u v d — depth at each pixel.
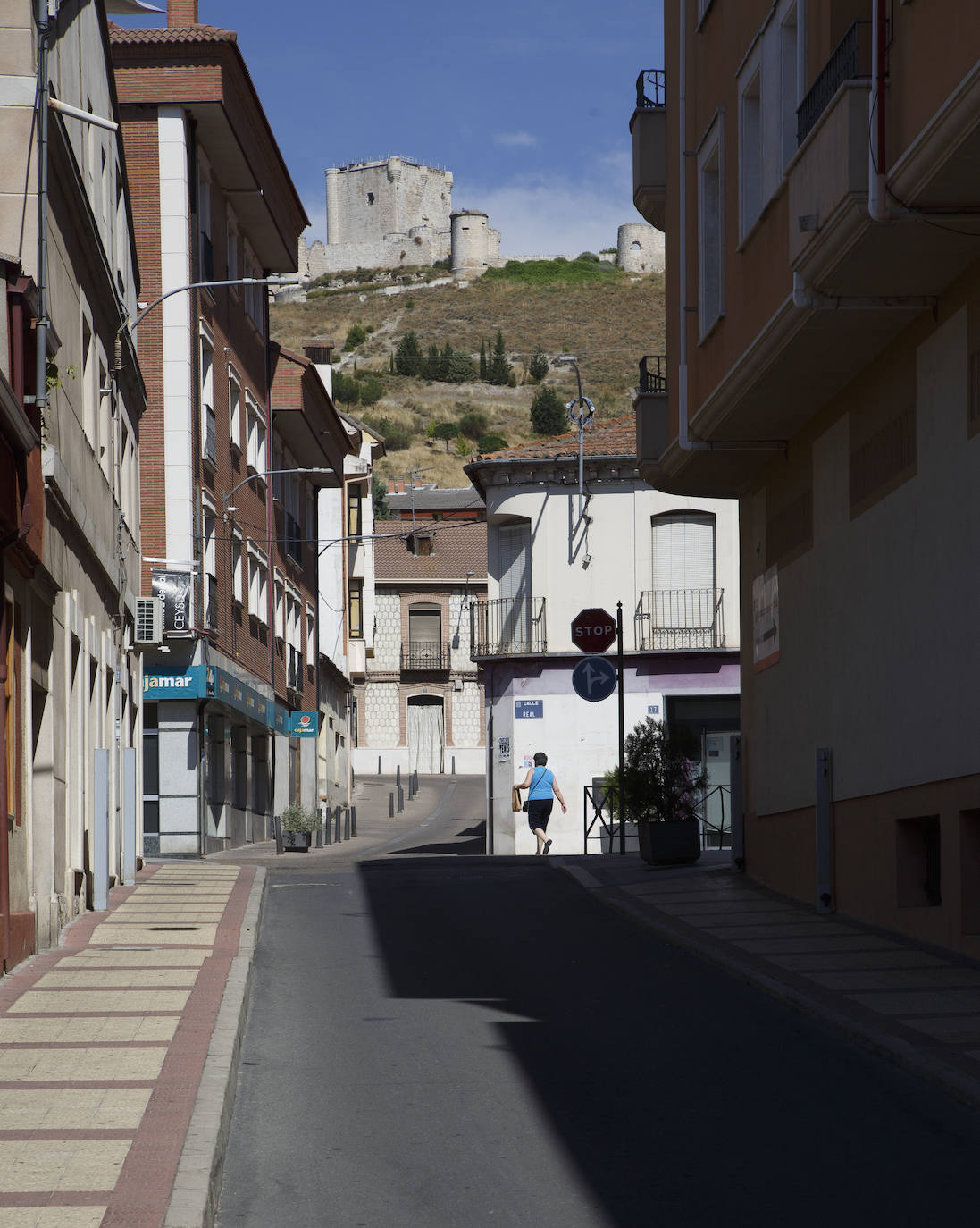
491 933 16.20
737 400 17.27
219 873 24.23
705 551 38.97
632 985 12.89
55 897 14.93
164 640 33.31
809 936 15.21
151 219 33.31
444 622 82.75
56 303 15.91
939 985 12.10
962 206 12.13
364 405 168.38
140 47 32.97
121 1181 6.54
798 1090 9.05
